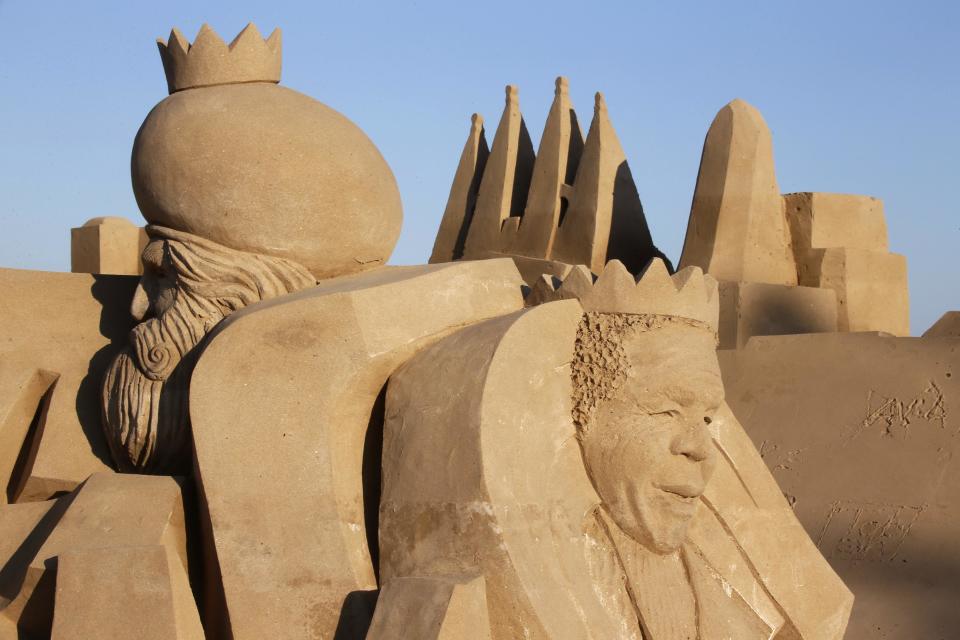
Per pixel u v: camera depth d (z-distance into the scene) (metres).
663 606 3.82
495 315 3.99
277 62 4.43
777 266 8.33
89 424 4.35
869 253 8.42
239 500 3.61
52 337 4.55
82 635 3.31
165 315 4.14
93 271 8.94
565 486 3.71
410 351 3.78
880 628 5.38
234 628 3.52
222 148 4.07
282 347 3.70
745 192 8.24
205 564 3.72
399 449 3.62
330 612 3.51
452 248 10.19
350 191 4.17
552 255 9.03
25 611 3.56
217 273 4.07
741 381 7.09
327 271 4.22
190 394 3.70
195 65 4.29
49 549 3.58
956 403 6.27
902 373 6.55
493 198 9.72
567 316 3.85
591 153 8.88
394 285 3.80
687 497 3.85
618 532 3.84
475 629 3.26
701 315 3.93
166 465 4.12
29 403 4.48
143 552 3.42
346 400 3.69
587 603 3.53
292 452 3.62
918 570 5.66
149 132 4.21
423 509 3.52
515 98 9.91
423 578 3.30
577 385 3.81
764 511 4.34
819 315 8.12
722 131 8.35
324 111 4.29
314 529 3.57
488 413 3.49
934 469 6.05
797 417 6.70
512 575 3.36
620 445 3.76
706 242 8.30
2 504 4.20
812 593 4.30
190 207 4.10
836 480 6.28
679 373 3.79
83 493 3.75
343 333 3.69
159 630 3.33
